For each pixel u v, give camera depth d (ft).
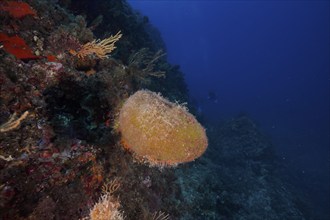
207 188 22.74
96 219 8.09
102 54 13.85
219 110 124.77
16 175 7.84
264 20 332.39
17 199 7.65
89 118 11.21
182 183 20.52
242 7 328.29
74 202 9.12
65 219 8.65
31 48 11.18
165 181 16.89
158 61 37.14
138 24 35.68
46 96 10.15
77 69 12.98
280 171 45.96
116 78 14.48
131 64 20.65
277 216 30.45
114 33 27.68
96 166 10.43
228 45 347.97
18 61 10.09
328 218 40.88
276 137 86.79
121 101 12.78
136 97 9.79
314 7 299.99
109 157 11.23
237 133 49.37
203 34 341.82
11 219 7.37
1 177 7.47
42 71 10.75
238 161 42.06
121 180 11.51
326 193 52.70
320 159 73.26
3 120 8.27
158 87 31.83
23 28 11.51
